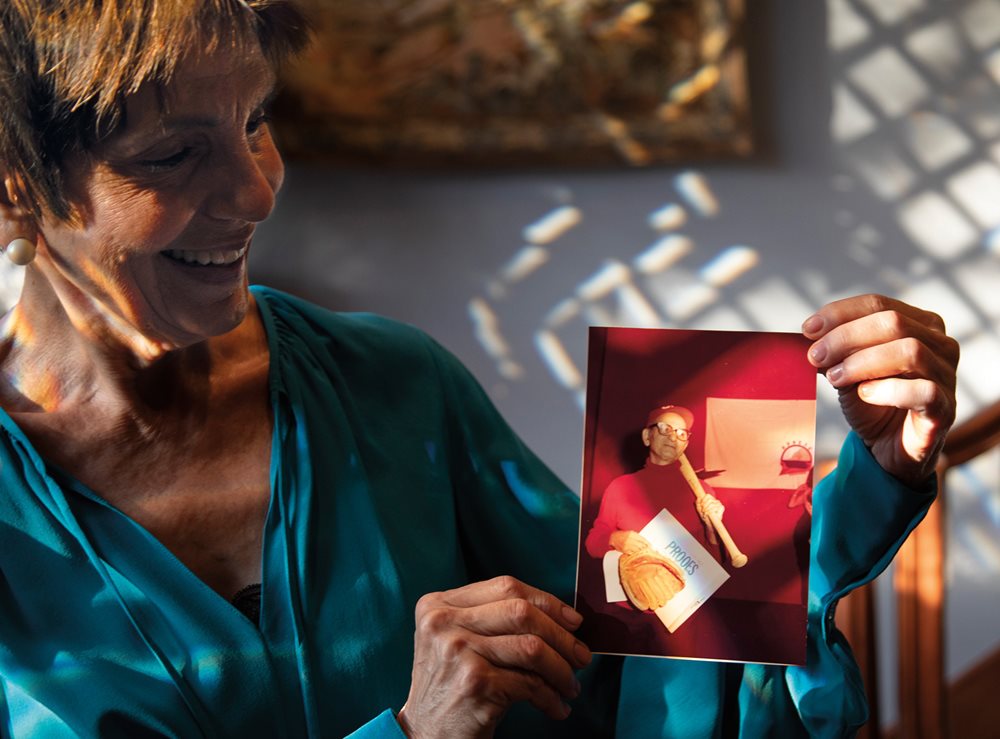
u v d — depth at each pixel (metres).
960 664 2.87
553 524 1.07
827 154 2.86
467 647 0.80
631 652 0.85
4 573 0.89
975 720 2.42
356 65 2.86
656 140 2.83
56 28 0.75
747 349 0.86
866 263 2.88
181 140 0.79
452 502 1.06
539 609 0.83
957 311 2.85
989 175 2.81
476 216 2.98
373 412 1.05
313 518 0.96
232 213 0.82
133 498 0.94
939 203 2.84
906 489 0.90
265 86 0.83
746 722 0.96
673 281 2.95
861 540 0.92
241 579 0.95
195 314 0.86
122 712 0.86
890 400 0.84
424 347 1.12
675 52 2.79
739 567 0.85
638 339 0.87
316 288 3.02
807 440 0.85
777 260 2.90
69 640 0.88
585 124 2.85
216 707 0.88
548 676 0.81
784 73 2.84
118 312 0.86
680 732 0.97
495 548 1.08
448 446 1.08
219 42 0.78
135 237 0.80
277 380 0.99
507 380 3.03
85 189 0.80
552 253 2.98
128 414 0.93
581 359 3.00
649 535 0.86
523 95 2.85
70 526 0.90
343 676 0.93
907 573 1.57
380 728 0.82
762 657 0.85
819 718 0.93
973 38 2.78
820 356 0.85
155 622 0.89
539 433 3.04
